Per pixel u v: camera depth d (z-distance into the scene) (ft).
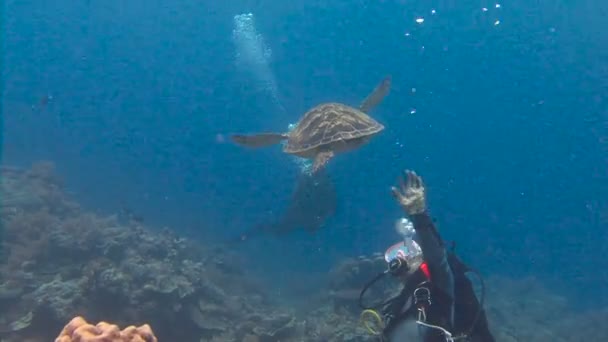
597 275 86.48
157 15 430.61
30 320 30.07
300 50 495.82
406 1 331.57
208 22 449.06
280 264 67.36
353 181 138.92
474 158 232.53
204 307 37.65
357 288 41.70
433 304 12.51
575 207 162.20
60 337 10.47
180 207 96.48
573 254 100.68
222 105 435.12
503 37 287.48
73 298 31.14
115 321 31.32
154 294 32.89
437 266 12.19
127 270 35.12
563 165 221.25
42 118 213.25
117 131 227.40
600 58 262.47
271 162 175.73
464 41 307.58
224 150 220.64
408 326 12.78
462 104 282.77
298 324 37.86
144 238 43.45
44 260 39.58
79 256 40.34
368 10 357.61
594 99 260.01
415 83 285.64
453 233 111.86
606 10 264.93
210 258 55.01
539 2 277.44
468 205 149.69
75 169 117.60
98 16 430.20
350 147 19.90
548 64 275.18
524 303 63.26
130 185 111.45
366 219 95.14
